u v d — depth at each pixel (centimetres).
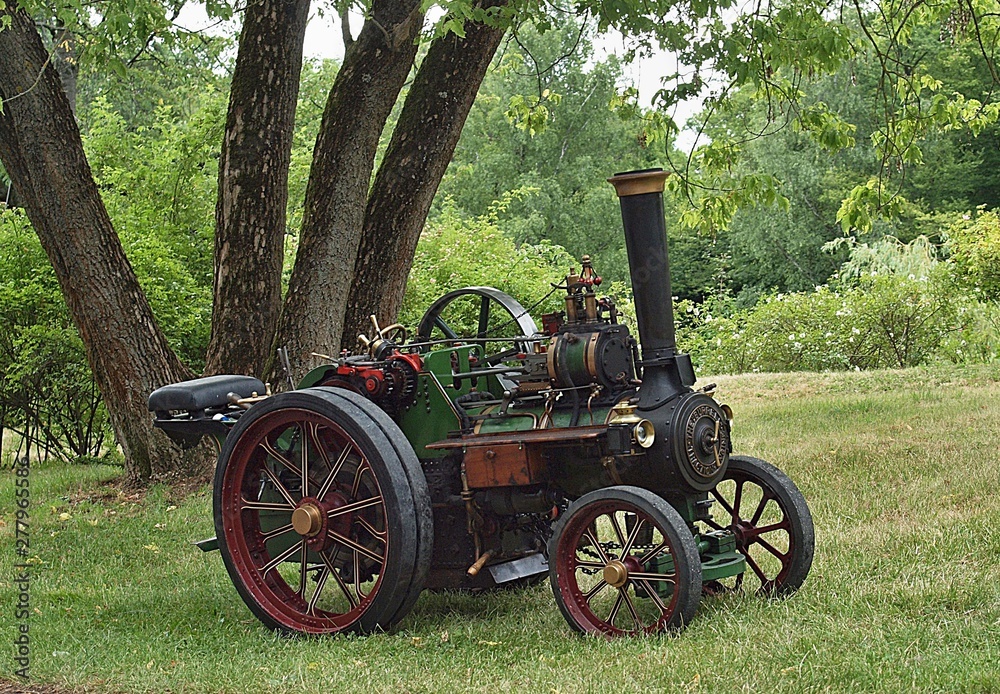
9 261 1170
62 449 1340
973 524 642
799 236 3195
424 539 515
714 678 426
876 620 488
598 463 517
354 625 529
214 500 568
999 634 462
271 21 895
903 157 902
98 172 1441
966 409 1030
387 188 920
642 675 437
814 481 814
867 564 587
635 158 3616
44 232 931
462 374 548
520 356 550
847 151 3097
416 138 914
